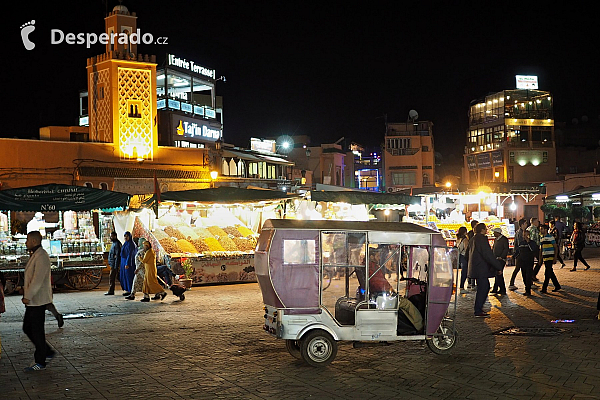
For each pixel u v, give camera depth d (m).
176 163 28.05
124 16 27.23
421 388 6.65
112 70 26.50
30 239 7.96
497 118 55.03
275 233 7.61
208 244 18.97
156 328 10.70
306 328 7.62
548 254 15.25
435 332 8.02
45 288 7.86
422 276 8.38
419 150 57.38
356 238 7.86
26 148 24.14
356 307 7.77
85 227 18.64
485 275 11.56
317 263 7.68
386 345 8.30
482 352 8.41
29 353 8.77
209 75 37.91
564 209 39.38
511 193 27.08
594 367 7.49
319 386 6.79
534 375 7.13
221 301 14.38
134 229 19.00
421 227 8.23
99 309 13.33
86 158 25.53
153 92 27.44
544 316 11.55
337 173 52.56
